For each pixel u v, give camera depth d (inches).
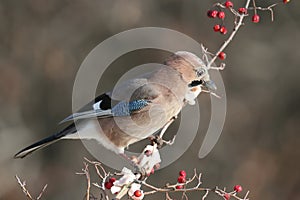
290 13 637.3
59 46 645.9
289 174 599.5
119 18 634.8
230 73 624.4
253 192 588.1
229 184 584.4
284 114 620.1
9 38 652.7
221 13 325.1
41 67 642.8
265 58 629.9
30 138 613.6
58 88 634.8
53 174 596.7
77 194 585.3
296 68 629.9
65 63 640.4
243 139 607.2
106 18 639.1
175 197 543.8
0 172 588.1
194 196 560.4
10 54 647.1
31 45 649.0
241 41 631.2
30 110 629.3
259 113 617.6
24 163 596.1
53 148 603.2
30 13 658.2
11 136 607.2
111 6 639.8
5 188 584.1
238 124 611.2
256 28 634.8
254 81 624.4
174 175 560.4
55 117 626.8
